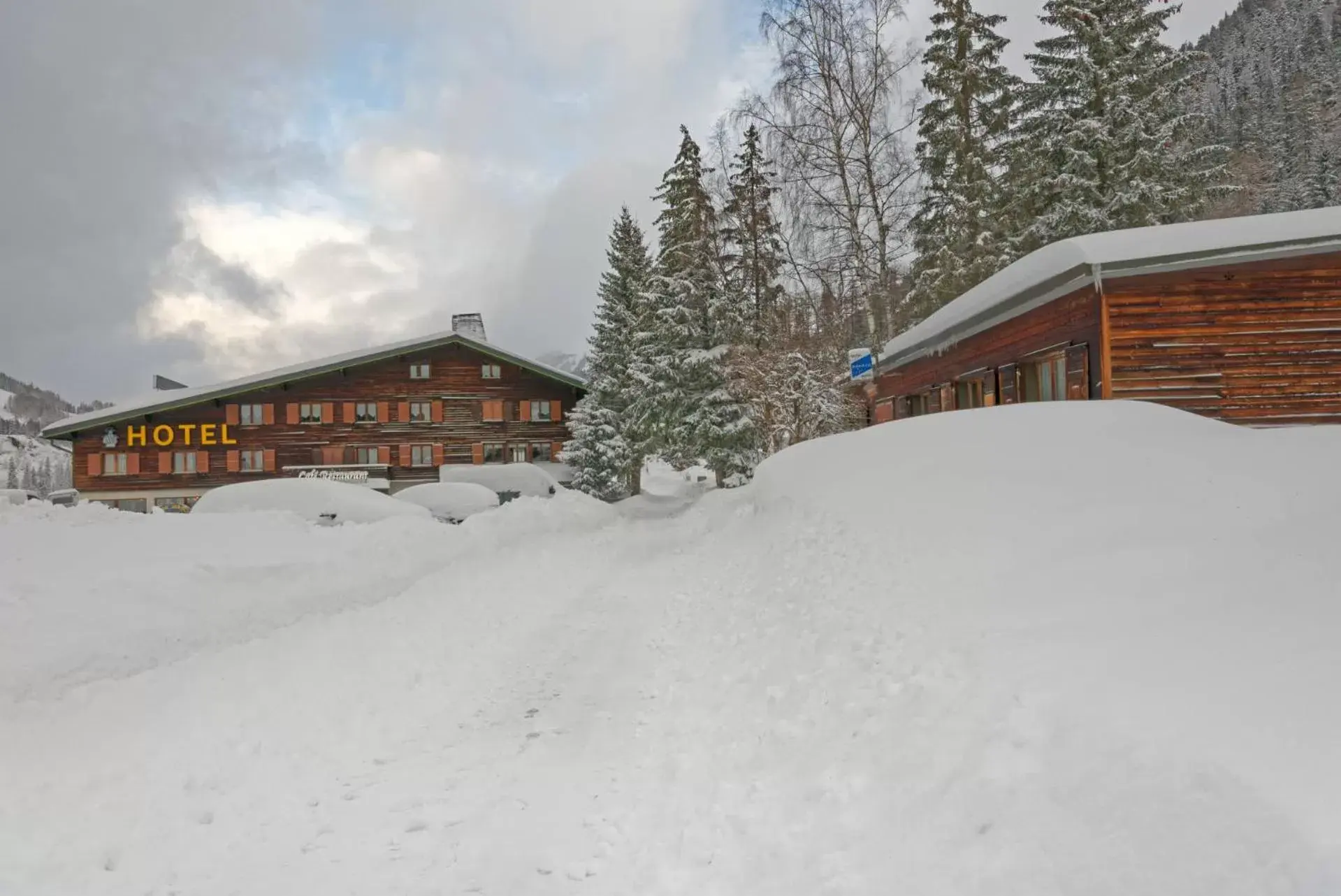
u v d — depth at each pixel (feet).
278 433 116.78
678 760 14.23
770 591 24.34
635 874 10.54
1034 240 89.86
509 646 23.53
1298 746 7.91
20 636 18.53
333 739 15.97
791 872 9.99
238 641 21.86
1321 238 31.42
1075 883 7.84
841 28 63.93
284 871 10.89
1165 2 88.12
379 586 29.50
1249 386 33.12
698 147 96.99
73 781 13.42
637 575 36.32
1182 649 10.75
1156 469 19.54
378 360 117.19
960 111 88.84
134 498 114.01
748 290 98.89
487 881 10.53
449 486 61.46
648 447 101.09
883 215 66.08
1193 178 85.35
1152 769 8.44
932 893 8.71
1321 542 12.77
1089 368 34.37
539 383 121.80
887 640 15.70
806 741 13.60
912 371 60.34
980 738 10.78
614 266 118.62
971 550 18.45
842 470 31.76
